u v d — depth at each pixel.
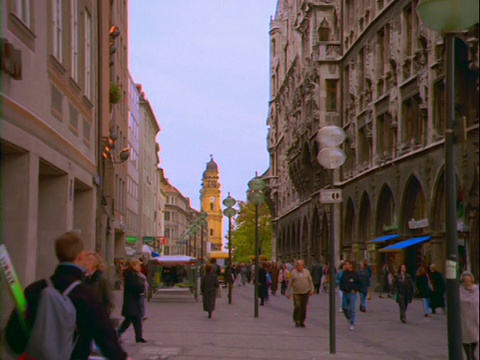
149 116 97.06
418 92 36.78
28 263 16.45
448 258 9.30
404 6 39.06
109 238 37.31
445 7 9.32
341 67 54.75
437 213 34.44
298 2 74.69
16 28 15.43
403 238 39.03
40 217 21.03
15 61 14.24
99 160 27.83
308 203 66.19
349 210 51.56
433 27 9.57
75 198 26.27
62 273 5.47
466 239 29.77
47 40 18.39
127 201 63.75
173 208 175.25
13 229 16.38
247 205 111.00
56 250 5.54
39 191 21.02
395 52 40.47
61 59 20.42
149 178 99.00
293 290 21.94
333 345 15.36
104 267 10.64
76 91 22.47
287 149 77.75
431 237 34.59
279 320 24.61
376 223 43.94
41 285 5.59
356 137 49.38
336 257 52.88
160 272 39.41
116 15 48.53
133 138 72.38
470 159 29.30
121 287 45.44
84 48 23.81
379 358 14.75
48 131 18.31
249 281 66.12
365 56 47.19
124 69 56.81
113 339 5.39
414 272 38.66
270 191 94.19
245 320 24.30
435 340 18.39
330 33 58.78
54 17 19.25
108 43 34.81
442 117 34.28
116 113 50.00
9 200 16.36
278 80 92.50
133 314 16.53
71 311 5.26
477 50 27.94
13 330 5.47
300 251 70.56
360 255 47.72
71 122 21.94
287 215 81.88
